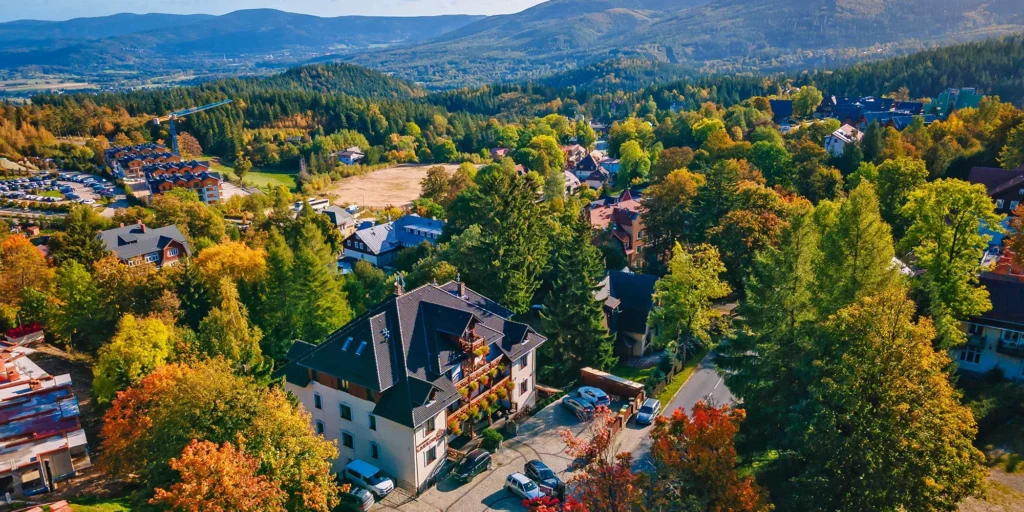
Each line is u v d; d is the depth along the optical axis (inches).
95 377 2244.1
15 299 3169.3
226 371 1658.5
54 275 3223.4
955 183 2183.8
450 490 1721.2
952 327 1822.1
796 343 1600.6
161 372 1701.5
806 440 1250.6
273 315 2837.1
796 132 6186.0
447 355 1915.6
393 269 4215.1
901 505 1178.0
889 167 3356.3
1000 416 1728.6
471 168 7135.8
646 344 2785.4
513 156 7741.1
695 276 2361.0
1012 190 3356.3
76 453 2044.8
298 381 1962.4
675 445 1162.0
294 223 4795.8
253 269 3152.1
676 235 3540.8
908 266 2792.8
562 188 5580.7
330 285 2849.4
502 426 2034.9
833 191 3882.9
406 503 1675.7
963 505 1405.0
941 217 2199.8
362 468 1774.1
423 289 2095.2
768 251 2079.2
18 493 1833.2
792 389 1530.5
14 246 3437.5
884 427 1193.4
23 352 2696.9
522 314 2812.5
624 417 2021.4
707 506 1094.4
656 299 2568.9
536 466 1727.4
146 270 3230.8
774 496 1384.1
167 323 2650.1
